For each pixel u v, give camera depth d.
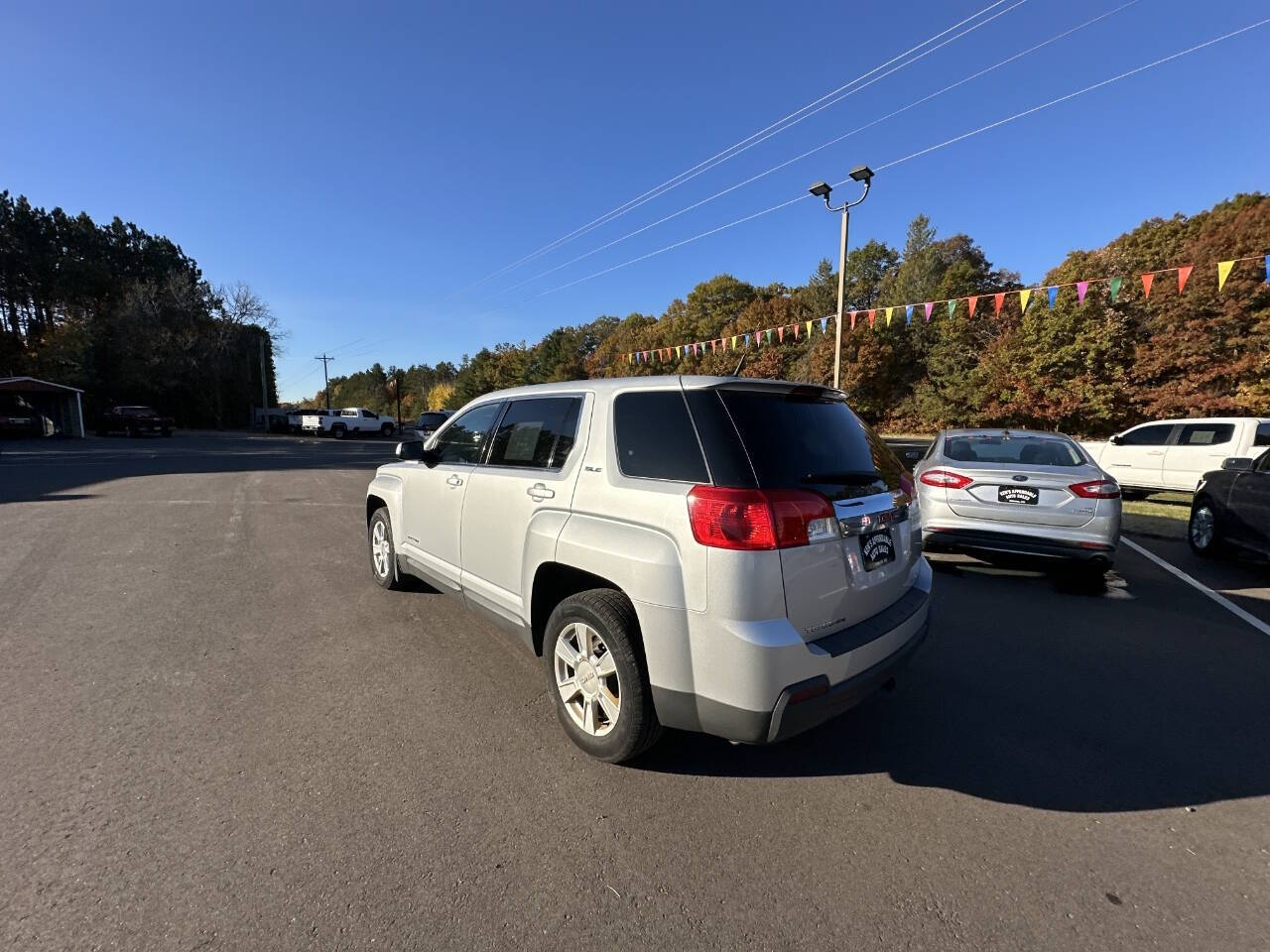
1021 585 5.88
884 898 2.03
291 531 7.94
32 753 2.78
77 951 1.74
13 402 31.73
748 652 2.29
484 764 2.77
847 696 2.50
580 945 1.82
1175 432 11.87
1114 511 5.46
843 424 3.04
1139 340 28.61
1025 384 30.48
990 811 2.51
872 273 56.97
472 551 3.71
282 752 2.83
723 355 39.19
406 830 2.31
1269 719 3.29
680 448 2.57
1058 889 2.08
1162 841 2.34
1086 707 3.42
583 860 2.18
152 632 4.30
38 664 3.74
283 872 2.08
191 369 45.06
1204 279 25.97
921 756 2.91
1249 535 6.27
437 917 1.91
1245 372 25.22
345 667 3.75
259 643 4.12
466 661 3.86
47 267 47.09
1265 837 2.36
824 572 2.49
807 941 1.85
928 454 7.15
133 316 42.94
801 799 2.57
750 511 2.33
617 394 2.91
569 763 2.79
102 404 42.34
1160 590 5.75
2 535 7.51
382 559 5.34
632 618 2.65
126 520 8.59
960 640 4.43
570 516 2.91
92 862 2.10
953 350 37.78
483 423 3.88
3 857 2.11
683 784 2.65
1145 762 2.88
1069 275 32.12
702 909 1.97
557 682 2.94
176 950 1.76
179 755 2.78
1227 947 1.85
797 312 42.03
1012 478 5.69
